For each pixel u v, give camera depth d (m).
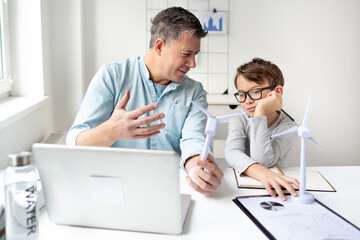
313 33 3.01
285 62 3.04
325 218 0.92
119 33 2.89
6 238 0.78
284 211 0.96
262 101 1.39
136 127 1.00
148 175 0.80
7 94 2.20
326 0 2.97
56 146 0.82
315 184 1.17
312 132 3.16
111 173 0.81
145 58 1.45
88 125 1.34
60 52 2.67
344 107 3.14
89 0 2.82
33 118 2.04
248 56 3.00
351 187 1.16
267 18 2.96
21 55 2.22
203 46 2.96
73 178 0.84
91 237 0.85
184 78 1.51
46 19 2.44
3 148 1.55
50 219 0.91
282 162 1.54
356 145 3.20
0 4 2.05
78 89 2.73
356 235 0.83
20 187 0.77
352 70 3.09
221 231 0.87
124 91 1.45
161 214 0.84
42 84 2.26
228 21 2.95
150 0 2.87
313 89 3.09
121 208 0.85
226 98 2.76
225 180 1.22
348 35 3.03
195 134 1.38
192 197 1.07
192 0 2.89
